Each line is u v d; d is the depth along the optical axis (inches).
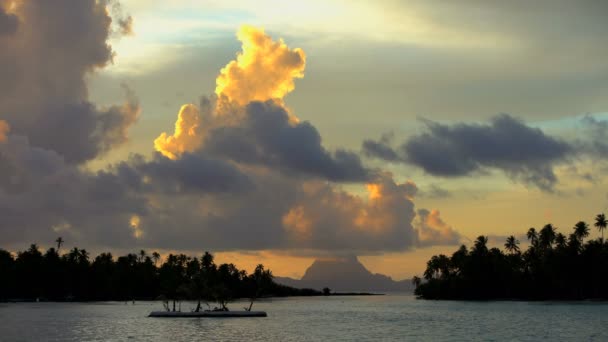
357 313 7539.4
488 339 4094.5
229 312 6190.9
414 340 4030.5
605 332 4520.2
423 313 7367.1
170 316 6003.9
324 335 4352.9
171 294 6496.1
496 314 6776.6
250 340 3978.8
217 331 4569.4
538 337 4200.3
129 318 5905.5
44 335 4222.4
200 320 5659.5
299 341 3932.1
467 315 6756.9
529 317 6181.1
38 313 6904.5
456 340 4025.6
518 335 4347.9
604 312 6860.2
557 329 4781.0
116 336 4158.5
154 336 4165.8
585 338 4124.0
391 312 7810.0
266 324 5300.2
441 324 5447.8
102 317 6082.7
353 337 4224.9
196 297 6230.3
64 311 7372.1
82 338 4028.1
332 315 7052.2
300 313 7637.8
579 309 7554.1
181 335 4242.1
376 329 4913.9
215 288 6318.9
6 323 5300.2
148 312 7111.2
